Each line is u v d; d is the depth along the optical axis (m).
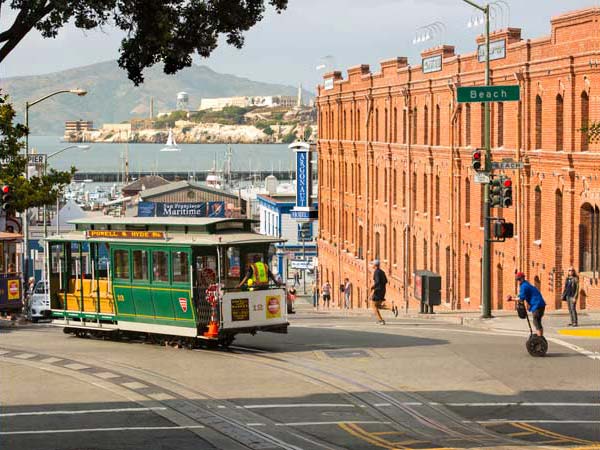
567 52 70.88
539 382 38.81
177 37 40.66
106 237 50.50
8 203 71.12
